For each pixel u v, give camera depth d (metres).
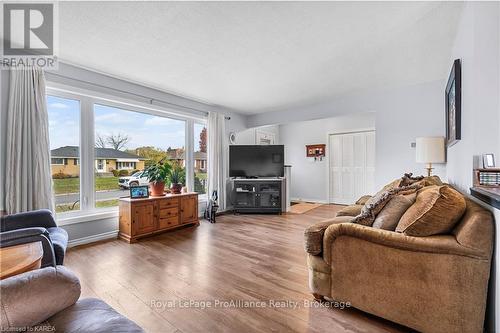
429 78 3.52
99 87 3.27
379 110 4.09
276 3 1.86
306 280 2.17
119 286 2.06
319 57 2.80
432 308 1.37
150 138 4.04
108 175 3.52
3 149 2.47
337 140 6.50
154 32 2.26
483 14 1.58
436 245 1.35
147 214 3.44
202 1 1.84
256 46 2.54
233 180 5.28
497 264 1.21
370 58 2.85
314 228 1.85
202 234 3.65
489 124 1.56
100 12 1.97
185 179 4.55
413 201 1.72
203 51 2.64
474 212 1.34
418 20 2.09
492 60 1.55
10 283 0.85
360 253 1.61
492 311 1.29
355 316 1.66
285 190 5.48
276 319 1.63
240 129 5.73
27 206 2.54
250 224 4.29
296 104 4.89
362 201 2.93
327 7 1.91
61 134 3.04
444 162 3.21
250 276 2.25
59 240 1.99
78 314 0.94
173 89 3.94
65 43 2.47
